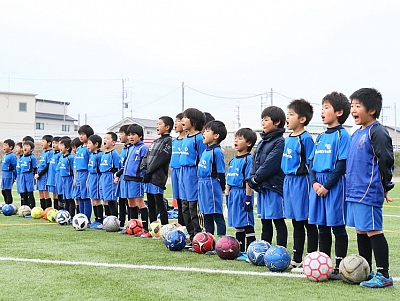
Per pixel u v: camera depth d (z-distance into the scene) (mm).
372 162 5066
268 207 6500
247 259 6359
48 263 6230
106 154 10070
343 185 5500
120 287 5004
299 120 6082
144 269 5906
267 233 6758
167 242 7223
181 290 4895
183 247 7258
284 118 6555
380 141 4961
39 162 12430
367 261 5340
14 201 16844
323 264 5273
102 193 10055
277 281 5305
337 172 5414
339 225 5512
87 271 5766
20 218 11688
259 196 6641
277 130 6492
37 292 4797
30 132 49938
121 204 10203
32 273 5641
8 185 13289
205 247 6965
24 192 12820
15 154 13930
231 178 6988
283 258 5766
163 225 8523
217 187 7406
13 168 13328
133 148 9219
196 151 7746
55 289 4914
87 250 7238
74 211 11188
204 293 4777
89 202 10773
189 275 5586
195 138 7773
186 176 7789
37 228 9812
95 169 10281
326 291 4875
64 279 5348
